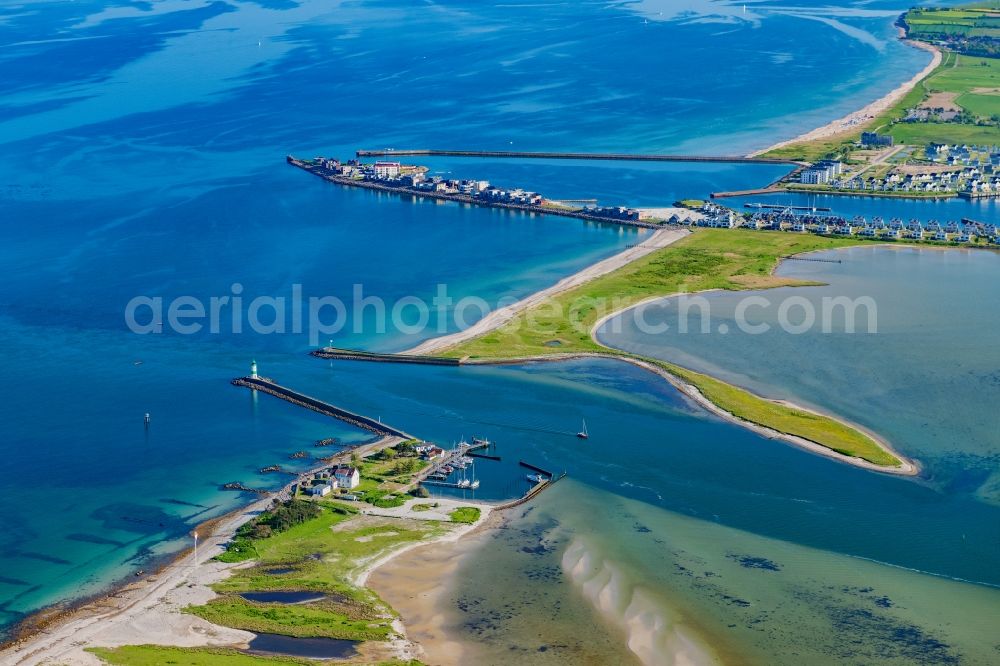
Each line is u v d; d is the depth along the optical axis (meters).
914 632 175.50
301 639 171.75
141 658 164.88
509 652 170.62
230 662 164.00
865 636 174.62
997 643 172.62
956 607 182.75
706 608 182.50
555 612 181.38
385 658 167.12
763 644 172.62
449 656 169.25
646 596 186.00
